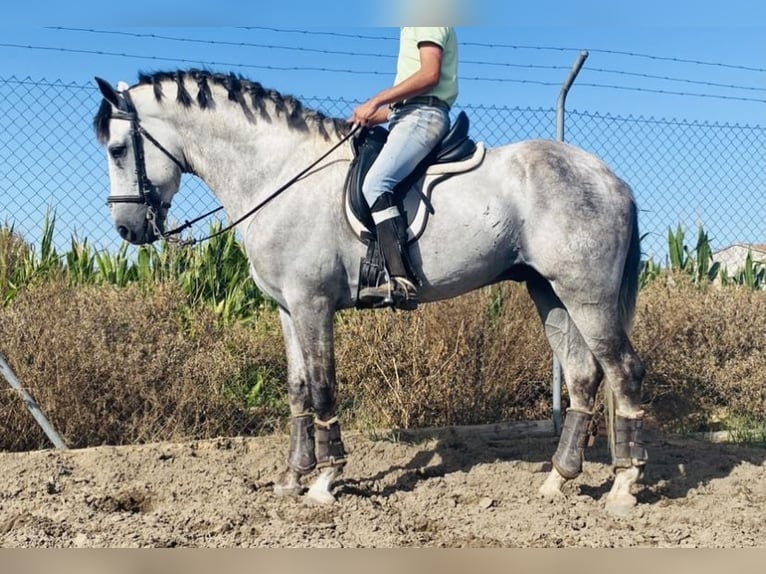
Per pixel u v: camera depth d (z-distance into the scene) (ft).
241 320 25.13
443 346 20.85
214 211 15.97
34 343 19.53
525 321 21.83
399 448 18.92
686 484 16.55
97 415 19.80
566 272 14.40
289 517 14.42
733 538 13.41
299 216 14.58
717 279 28.50
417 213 14.55
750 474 17.06
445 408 21.13
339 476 15.47
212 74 15.44
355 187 14.40
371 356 20.84
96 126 15.37
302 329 14.83
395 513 14.71
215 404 20.95
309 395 15.76
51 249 25.05
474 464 18.07
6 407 19.13
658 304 23.25
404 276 14.32
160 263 25.90
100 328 20.16
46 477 16.70
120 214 15.26
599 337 14.62
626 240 14.82
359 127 14.71
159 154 15.38
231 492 15.96
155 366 19.99
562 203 14.44
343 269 14.82
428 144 14.52
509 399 21.93
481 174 14.80
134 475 17.08
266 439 19.56
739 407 22.70
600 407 20.44
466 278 14.87
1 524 14.03
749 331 22.77
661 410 22.71
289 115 15.11
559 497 15.46
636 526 14.15
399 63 14.99
